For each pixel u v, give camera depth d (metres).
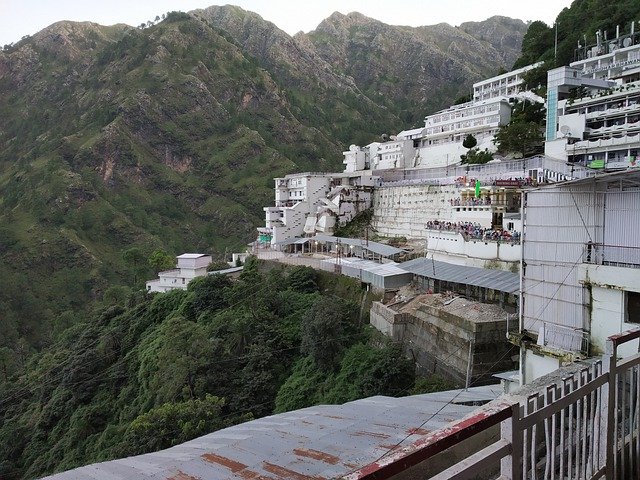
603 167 43.72
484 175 51.69
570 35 77.56
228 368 39.47
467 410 14.45
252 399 36.44
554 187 15.69
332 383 33.72
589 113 51.34
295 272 52.47
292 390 36.00
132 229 121.19
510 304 30.52
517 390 7.12
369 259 52.53
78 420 43.88
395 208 62.78
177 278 70.50
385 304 38.34
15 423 49.69
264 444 12.58
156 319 56.34
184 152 151.38
